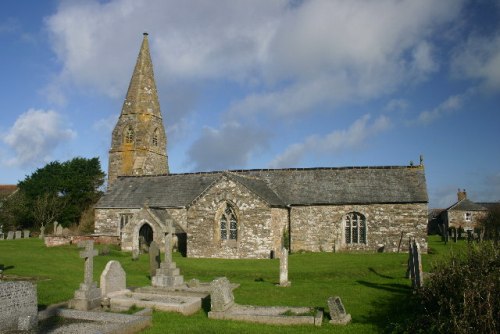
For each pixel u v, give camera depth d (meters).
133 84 49.81
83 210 62.25
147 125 48.88
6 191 75.69
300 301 15.59
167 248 18.64
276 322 12.48
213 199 32.72
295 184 37.94
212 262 28.20
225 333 11.25
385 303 15.24
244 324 12.32
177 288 17.48
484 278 10.40
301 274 22.08
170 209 38.47
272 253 31.11
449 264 12.54
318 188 36.94
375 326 12.06
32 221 59.06
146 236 36.41
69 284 18.61
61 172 62.78
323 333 11.36
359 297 16.23
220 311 13.25
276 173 39.78
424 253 32.88
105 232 40.72
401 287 18.34
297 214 35.81
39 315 12.17
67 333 10.66
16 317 11.12
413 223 33.75
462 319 9.63
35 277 20.34
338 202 35.06
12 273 21.47
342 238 35.00
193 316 13.52
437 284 12.13
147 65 50.50
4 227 56.09
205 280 21.05
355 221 35.16
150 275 21.23
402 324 11.60
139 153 48.12
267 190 36.16
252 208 31.75
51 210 58.69
